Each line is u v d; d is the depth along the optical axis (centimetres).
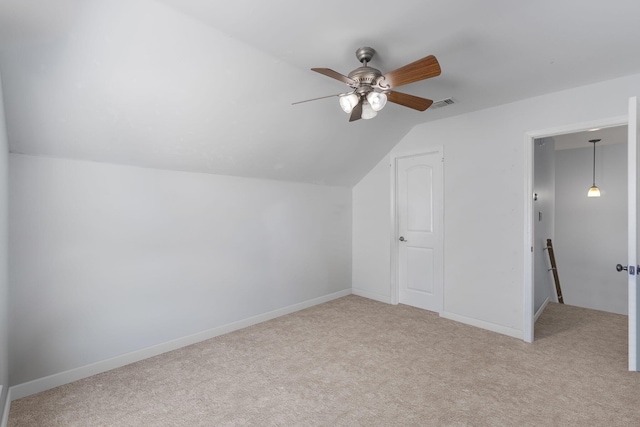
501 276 318
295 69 243
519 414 191
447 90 283
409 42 207
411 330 327
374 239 445
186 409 198
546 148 440
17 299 210
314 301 419
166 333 282
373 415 192
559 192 573
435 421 186
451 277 357
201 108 241
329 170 405
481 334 315
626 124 256
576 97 277
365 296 457
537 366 249
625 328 330
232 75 227
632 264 233
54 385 223
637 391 213
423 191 396
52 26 161
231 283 331
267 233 365
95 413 194
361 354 273
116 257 253
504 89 282
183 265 294
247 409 198
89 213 239
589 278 542
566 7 171
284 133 307
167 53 196
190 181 298
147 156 260
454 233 354
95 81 193
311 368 249
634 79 252
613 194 518
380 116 343
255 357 269
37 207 217
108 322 249
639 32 194
